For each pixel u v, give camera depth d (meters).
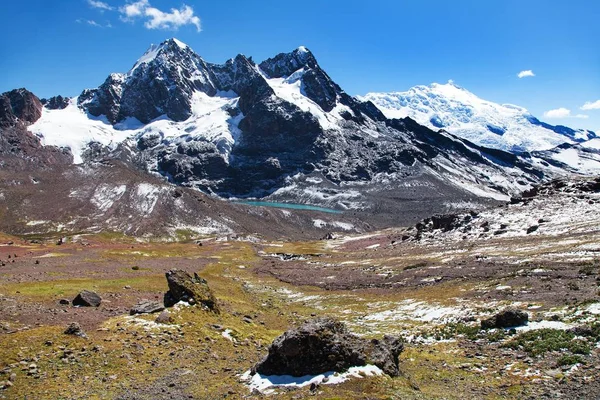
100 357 27.34
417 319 45.84
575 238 73.44
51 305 42.81
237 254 151.75
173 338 32.16
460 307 45.84
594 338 26.59
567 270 50.56
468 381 24.33
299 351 23.42
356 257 118.44
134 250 136.50
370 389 20.83
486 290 50.31
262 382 23.12
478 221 119.12
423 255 95.19
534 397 20.73
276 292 75.06
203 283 44.22
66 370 25.23
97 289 54.16
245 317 45.75
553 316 33.66
